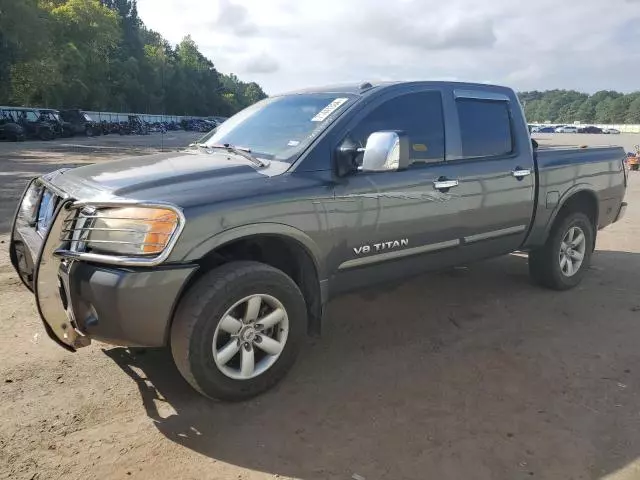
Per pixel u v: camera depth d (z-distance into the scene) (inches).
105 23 2677.2
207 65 5172.2
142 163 150.1
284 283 132.6
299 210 134.9
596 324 184.2
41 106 2348.7
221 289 121.7
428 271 172.9
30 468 106.1
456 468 108.8
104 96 2797.7
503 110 190.2
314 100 165.5
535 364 153.9
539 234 202.8
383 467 108.8
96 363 149.3
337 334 173.9
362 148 145.9
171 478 104.7
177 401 131.7
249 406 130.4
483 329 178.9
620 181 233.1
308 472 107.2
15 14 1743.4
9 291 201.6
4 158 818.8
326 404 131.6
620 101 5861.2
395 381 143.4
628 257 276.5
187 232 117.0
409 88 166.2
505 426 123.4
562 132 3779.5
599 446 116.4
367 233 150.2
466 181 172.4
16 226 159.3
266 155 148.6
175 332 121.6
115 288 113.7
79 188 133.9
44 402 129.5
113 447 113.7
